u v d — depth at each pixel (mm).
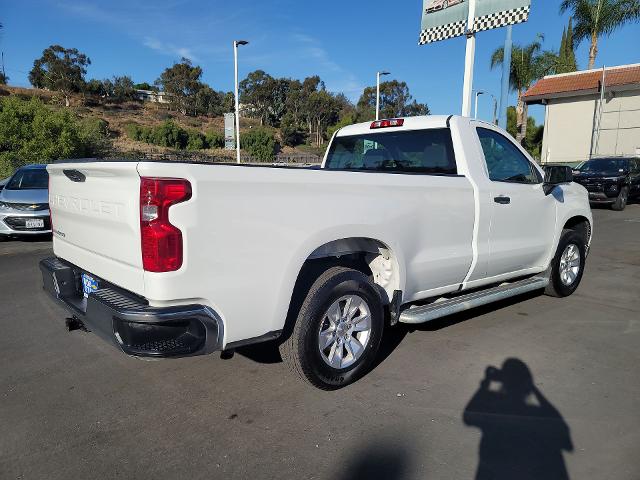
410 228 3785
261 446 2855
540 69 33750
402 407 3283
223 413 3221
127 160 2877
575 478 2574
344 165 5367
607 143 29859
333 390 3518
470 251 4355
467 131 4477
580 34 31156
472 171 4383
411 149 4715
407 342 4430
